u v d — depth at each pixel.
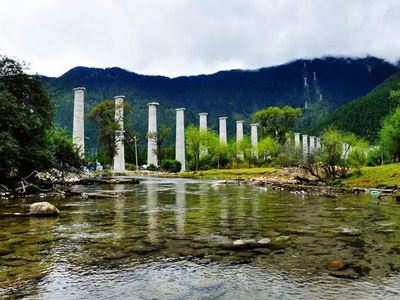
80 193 24.30
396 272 7.11
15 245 9.50
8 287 6.32
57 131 38.06
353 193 26.56
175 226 12.30
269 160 81.44
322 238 10.30
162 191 29.27
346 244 9.54
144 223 12.94
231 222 13.16
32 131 28.00
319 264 7.67
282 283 6.48
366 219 13.84
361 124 134.38
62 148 36.19
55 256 8.38
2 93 25.09
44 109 29.30
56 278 6.81
